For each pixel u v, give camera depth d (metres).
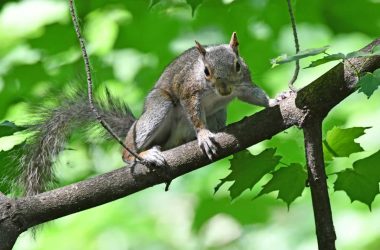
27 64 13.19
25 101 11.84
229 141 7.19
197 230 13.86
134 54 14.03
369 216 12.92
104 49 13.60
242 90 9.42
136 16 13.41
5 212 7.07
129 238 14.62
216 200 13.66
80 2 12.86
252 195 13.57
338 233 12.84
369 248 12.56
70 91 10.26
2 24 13.39
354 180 6.90
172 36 13.66
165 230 16.02
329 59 5.78
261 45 13.41
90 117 10.14
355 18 13.02
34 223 7.15
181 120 9.88
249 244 14.12
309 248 13.34
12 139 9.41
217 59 9.18
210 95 9.52
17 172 8.91
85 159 12.29
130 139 9.62
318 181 6.87
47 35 13.12
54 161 9.23
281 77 13.92
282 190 7.08
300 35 14.07
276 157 6.97
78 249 14.17
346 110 12.98
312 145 6.91
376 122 12.60
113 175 7.24
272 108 7.16
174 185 14.27
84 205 7.16
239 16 13.27
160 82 10.07
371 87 5.81
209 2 12.96
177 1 13.00
